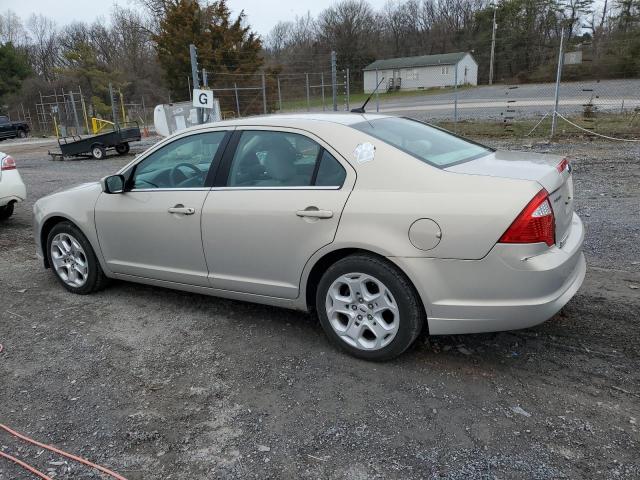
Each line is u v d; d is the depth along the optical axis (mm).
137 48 56781
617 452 2488
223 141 3873
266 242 3566
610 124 15734
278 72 33719
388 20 62094
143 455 2639
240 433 2770
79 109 46188
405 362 3369
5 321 4316
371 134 3418
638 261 4848
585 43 23609
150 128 35094
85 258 4676
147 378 3346
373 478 2402
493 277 2908
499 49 38250
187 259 4016
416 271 3041
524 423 2725
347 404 2967
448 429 2709
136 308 4457
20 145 29875
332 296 3422
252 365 3443
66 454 2666
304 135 3523
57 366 3547
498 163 3371
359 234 3176
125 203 4266
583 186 8297
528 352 3408
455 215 2938
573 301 4078
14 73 53250
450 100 31516
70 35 67750
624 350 3361
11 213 8219
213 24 33719
